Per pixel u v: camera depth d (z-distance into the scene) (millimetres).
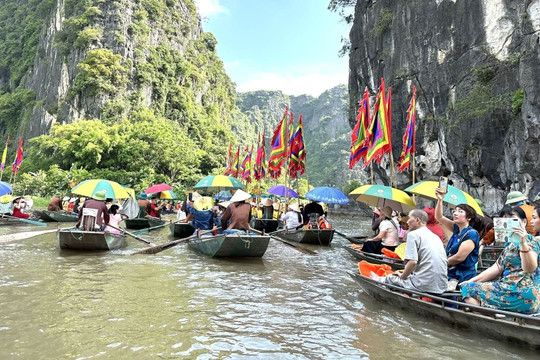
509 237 3863
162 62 64812
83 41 59375
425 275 4836
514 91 18797
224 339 4023
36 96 69688
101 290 5719
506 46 20078
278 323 4578
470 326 4246
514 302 4035
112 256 8656
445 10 23344
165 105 65000
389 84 28109
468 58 21625
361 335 4254
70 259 8078
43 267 7176
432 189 7102
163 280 6512
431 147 24797
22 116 69750
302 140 14625
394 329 4445
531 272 3879
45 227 14430
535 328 3672
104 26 61188
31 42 80812
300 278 7113
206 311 4918
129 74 59438
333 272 7797
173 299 5391
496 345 3986
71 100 56688
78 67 56406
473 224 5367
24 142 63156
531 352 3768
